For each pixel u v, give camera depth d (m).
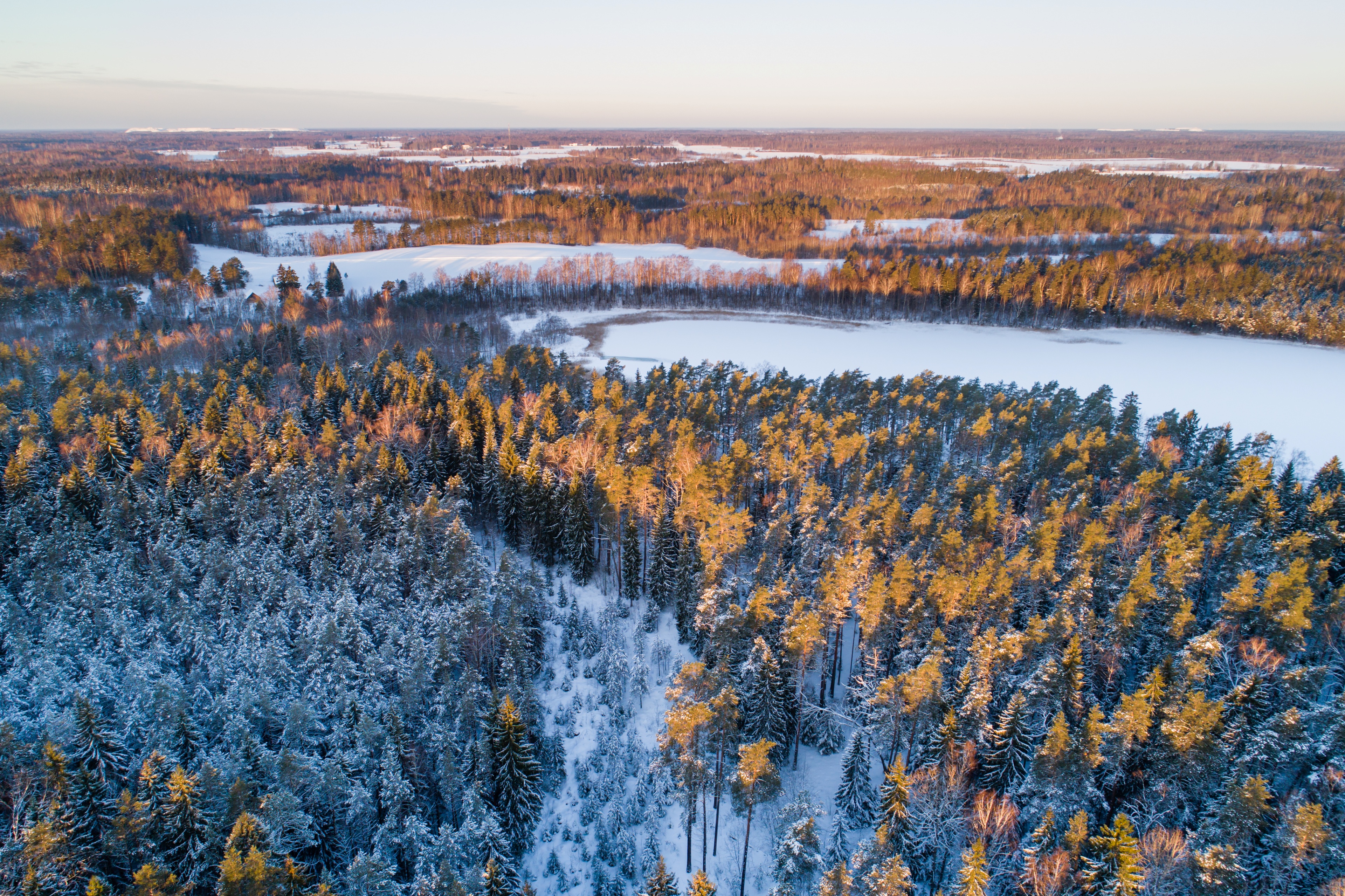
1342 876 32.69
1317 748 39.69
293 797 39.38
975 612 53.56
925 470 84.88
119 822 36.53
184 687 49.16
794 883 40.16
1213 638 49.22
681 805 48.34
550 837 47.53
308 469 75.31
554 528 73.19
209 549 61.38
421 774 46.47
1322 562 57.03
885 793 41.69
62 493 68.69
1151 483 68.94
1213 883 33.72
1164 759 41.09
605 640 62.75
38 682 46.38
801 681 52.84
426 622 57.44
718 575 60.41
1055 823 37.78
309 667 51.97
